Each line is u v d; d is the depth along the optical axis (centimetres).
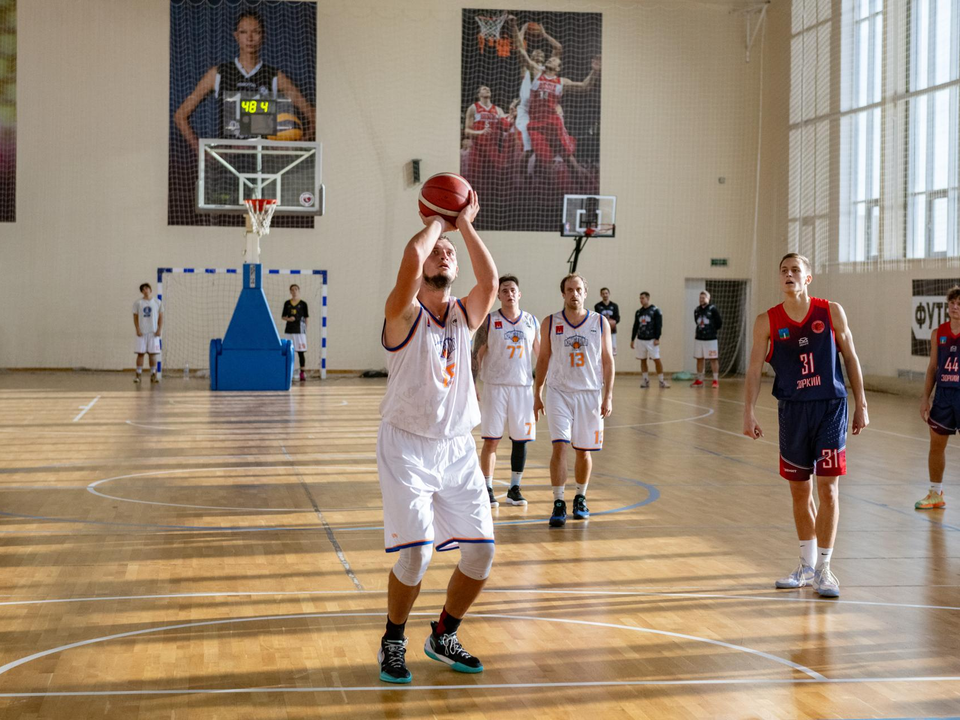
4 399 1370
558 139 2009
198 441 970
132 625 398
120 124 1897
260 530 586
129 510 638
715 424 1187
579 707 317
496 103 1989
